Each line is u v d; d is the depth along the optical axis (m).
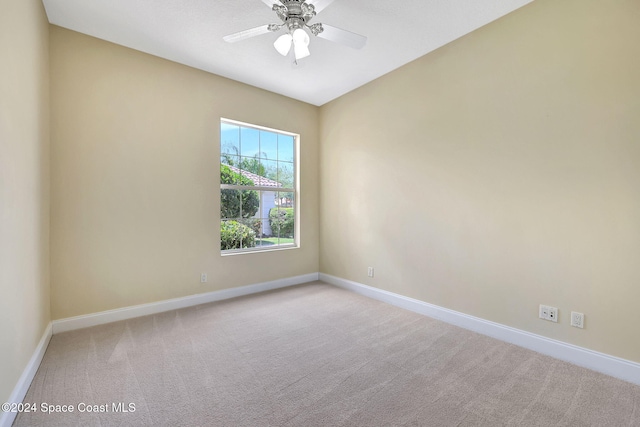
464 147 2.72
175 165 3.15
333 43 2.80
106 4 2.26
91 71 2.68
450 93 2.81
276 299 3.55
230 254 3.61
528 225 2.32
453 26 2.56
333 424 1.51
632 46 1.85
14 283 1.60
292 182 4.32
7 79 1.52
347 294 3.77
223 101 3.49
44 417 1.53
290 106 4.14
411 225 3.20
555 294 2.19
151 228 3.01
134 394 1.73
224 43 2.80
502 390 1.79
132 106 2.89
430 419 1.55
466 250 2.72
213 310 3.15
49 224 2.47
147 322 2.80
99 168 2.72
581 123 2.05
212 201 3.43
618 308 1.92
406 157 3.24
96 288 2.72
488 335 2.56
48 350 2.23
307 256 4.38
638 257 1.85
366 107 3.70
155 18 2.43
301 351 2.28
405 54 3.02
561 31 2.13
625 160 1.89
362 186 3.78
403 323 2.84
